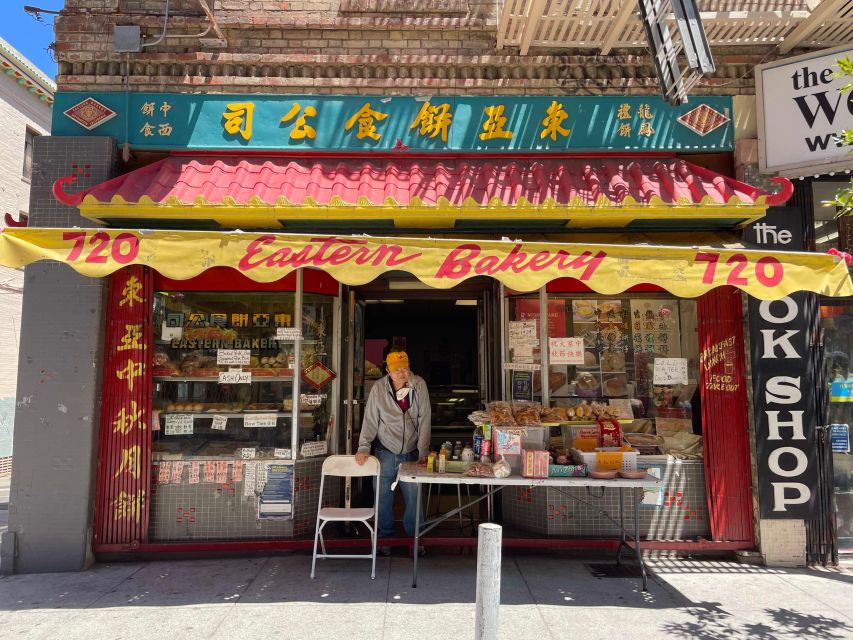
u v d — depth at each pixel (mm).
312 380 5789
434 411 8703
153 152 5523
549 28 5414
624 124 5566
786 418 5227
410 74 5656
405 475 4668
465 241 4086
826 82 5234
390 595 4488
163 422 5508
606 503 5492
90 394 5152
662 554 5367
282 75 5598
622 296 5824
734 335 5453
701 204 4816
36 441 5098
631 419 5715
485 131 5543
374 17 5691
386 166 5418
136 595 4496
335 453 5867
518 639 3840
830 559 5203
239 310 5676
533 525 5582
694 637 3879
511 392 5887
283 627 3959
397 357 5520
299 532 5512
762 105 5484
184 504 5395
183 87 5508
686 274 4105
